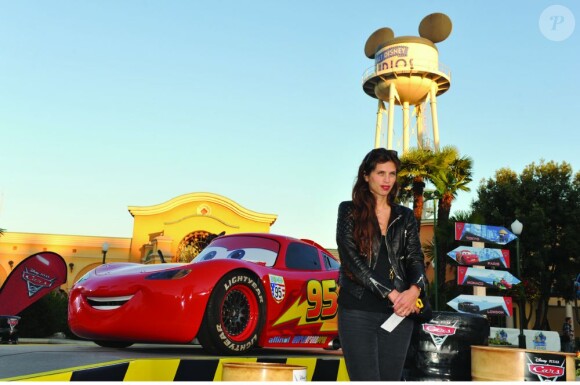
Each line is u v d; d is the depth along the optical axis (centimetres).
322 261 577
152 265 481
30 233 2991
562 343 1995
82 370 250
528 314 2991
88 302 444
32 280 948
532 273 2523
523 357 258
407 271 248
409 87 2938
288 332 494
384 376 240
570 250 2503
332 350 648
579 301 2912
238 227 2873
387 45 2966
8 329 827
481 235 1698
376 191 248
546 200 2644
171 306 407
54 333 1428
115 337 434
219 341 417
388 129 2898
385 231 248
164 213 2859
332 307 550
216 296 419
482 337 338
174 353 429
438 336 334
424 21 3247
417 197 2150
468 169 2167
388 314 239
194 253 2755
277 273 493
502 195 2714
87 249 3022
